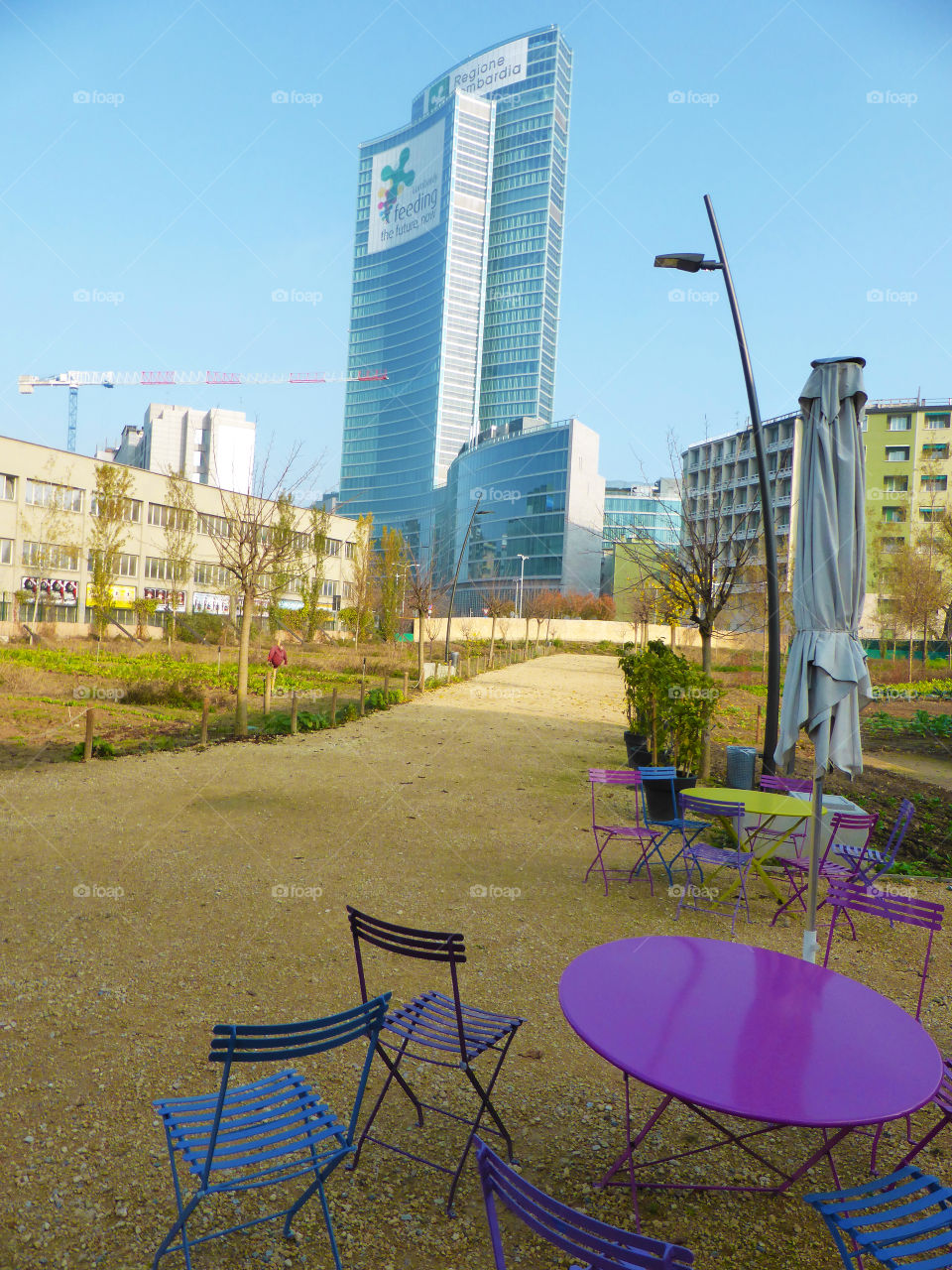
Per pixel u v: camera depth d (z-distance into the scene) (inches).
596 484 4141.2
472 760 496.4
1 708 668.1
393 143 6200.8
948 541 1576.0
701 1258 108.7
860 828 276.8
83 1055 152.3
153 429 5374.0
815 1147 136.1
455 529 4849.9
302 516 1834.4
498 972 197.0
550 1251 108.7
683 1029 114.4
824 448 189.3
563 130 5787.4
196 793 382.6
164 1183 118.0
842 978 133.9
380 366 6112.2
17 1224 107.6
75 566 1717.5
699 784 422.6
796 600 191.0
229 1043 99.3
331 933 219.0
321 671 1153.4
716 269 418.6
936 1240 93.4
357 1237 109.5
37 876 256.1
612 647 2358.5
